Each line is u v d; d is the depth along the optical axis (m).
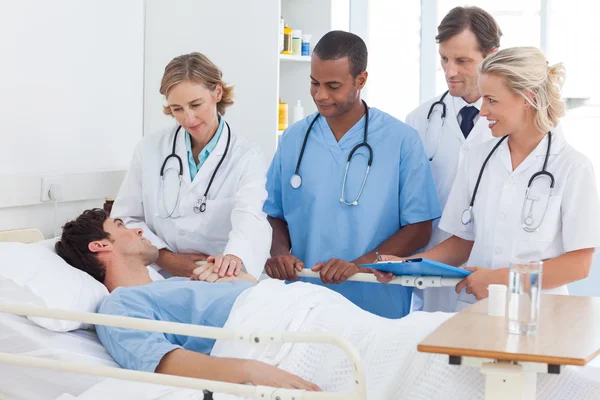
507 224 2.03
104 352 1.71
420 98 3.98
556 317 1.38
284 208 2.33
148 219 2.26
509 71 1.86
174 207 2.21
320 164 2.26
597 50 3.95
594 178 1.94
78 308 1.74
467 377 1.48
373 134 2.26
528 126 1.97
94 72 2.62
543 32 3.94
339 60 2.09
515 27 3.97
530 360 1.10
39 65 2.36
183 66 2.07
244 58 2.92
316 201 2.25
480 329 1.26
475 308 1.43
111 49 2.72
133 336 1.62
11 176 2.21
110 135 2.73
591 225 1.91
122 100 2.79
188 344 1.75
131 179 2.27
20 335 1.64
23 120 2.30
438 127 2.40
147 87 2.96
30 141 2.34
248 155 2.22
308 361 1.66
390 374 1.58
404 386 1.56
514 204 2.02
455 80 2.28
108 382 1.56
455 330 1.25
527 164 2.00
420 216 2.24
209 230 2.21
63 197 2.40
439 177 2.39
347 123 2.26
